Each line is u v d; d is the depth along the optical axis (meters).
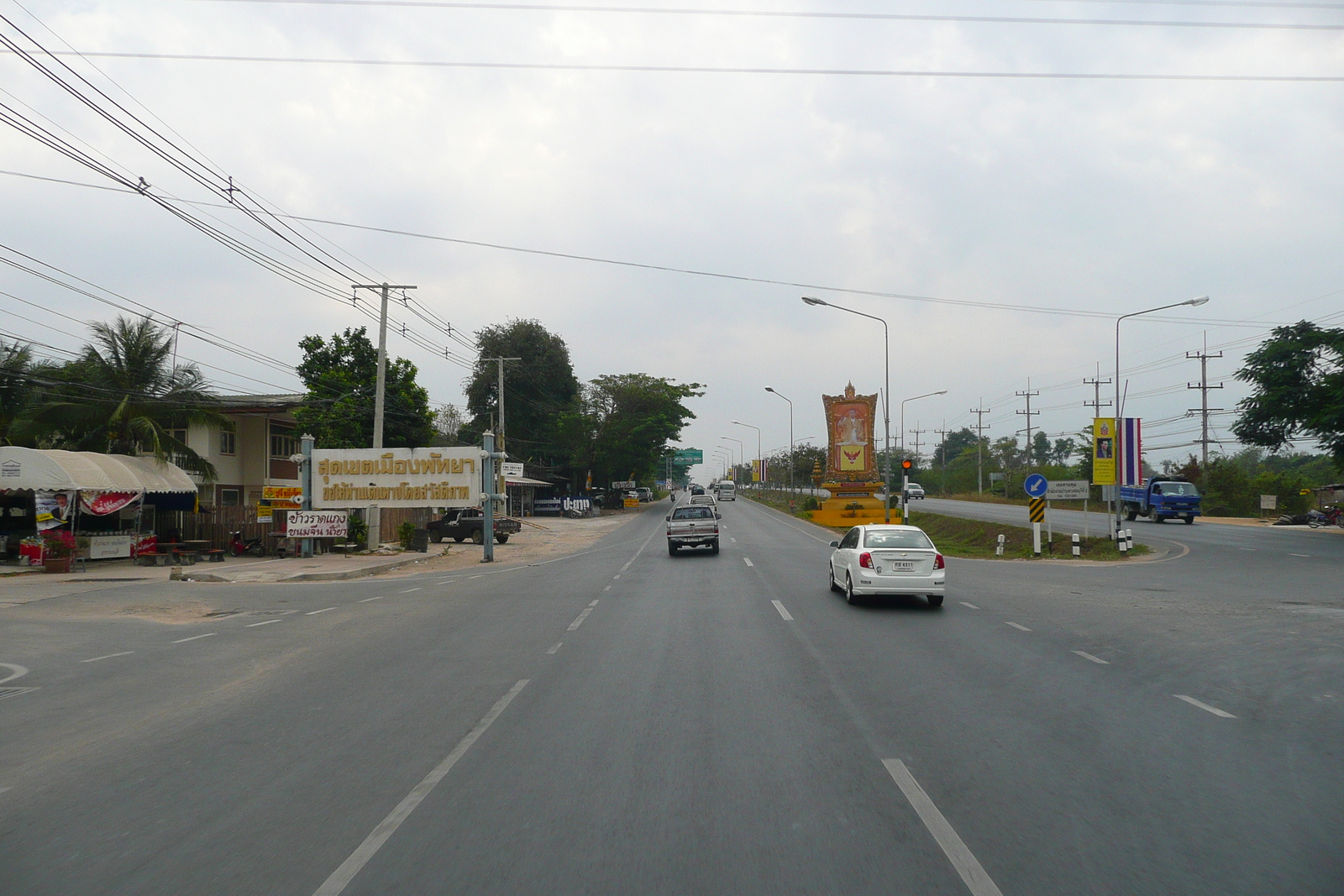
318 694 8.91
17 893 4.36
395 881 4.45
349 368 42.84
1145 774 6.09
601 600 17.19
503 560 30.84
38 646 12.46
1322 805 5.47
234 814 5.44
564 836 5.01
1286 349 36.12
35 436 30.06
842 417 51.22
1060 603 16.20
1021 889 4.31
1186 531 39.03
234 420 39.44
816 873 4.50
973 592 18.17
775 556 29.48
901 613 14.78
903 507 36.19
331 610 16.44
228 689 9.33
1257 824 5.16
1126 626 13.17
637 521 63.47
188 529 31.50
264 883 4.45
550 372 78.12
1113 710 7.96
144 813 5.48
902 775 6.07
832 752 6.64
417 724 7.61
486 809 5.46
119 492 27.12
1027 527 36.97
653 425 77.62
